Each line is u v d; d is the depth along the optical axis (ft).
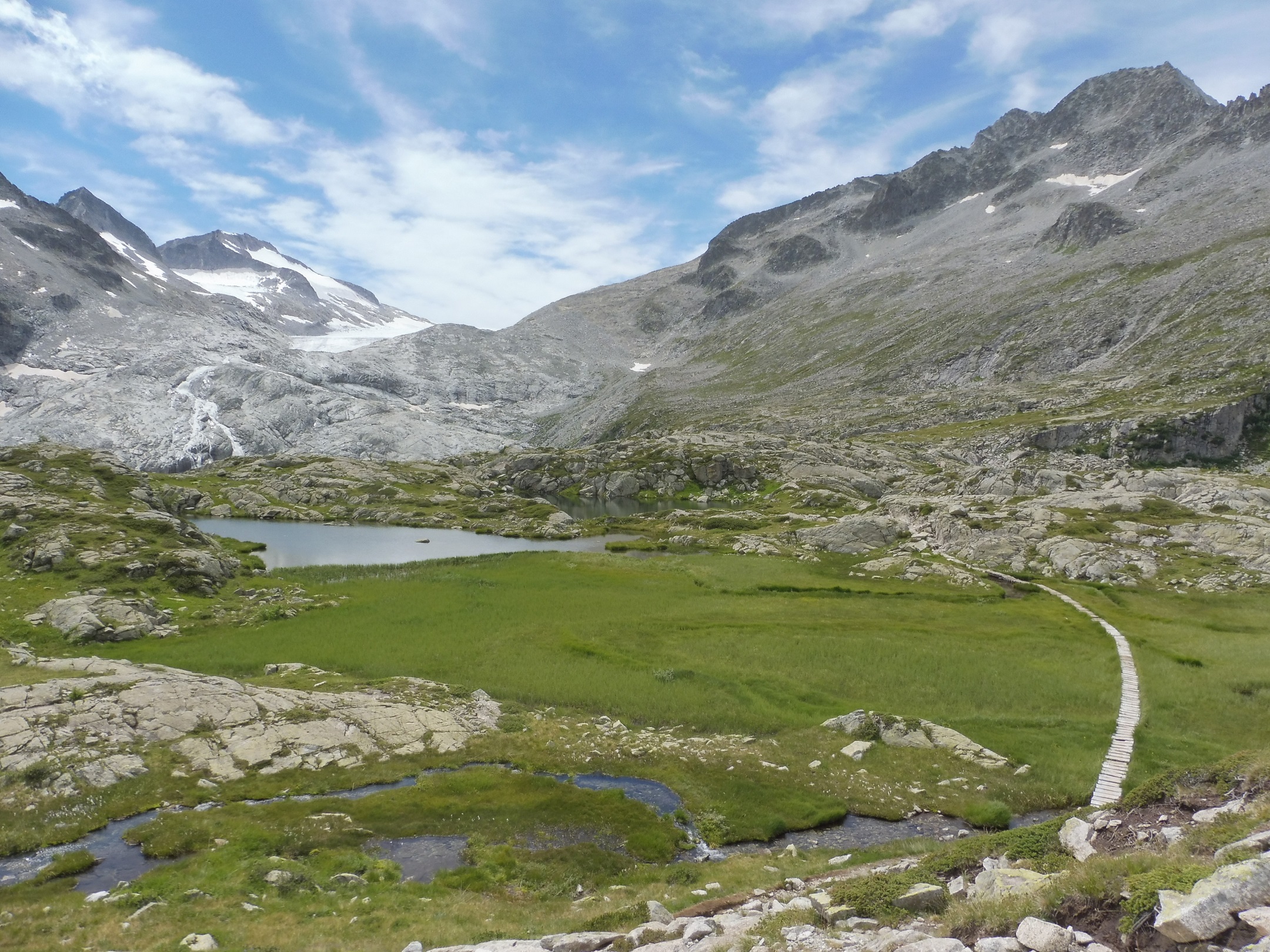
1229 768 65.62
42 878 81.66
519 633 195.93
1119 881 45.11
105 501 316.81
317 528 470.80
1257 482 350.43
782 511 459.32
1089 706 143.43
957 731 129.80
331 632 193.98
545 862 89.56
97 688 120.88
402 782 111.24
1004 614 212.84
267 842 90.22
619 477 633.61
